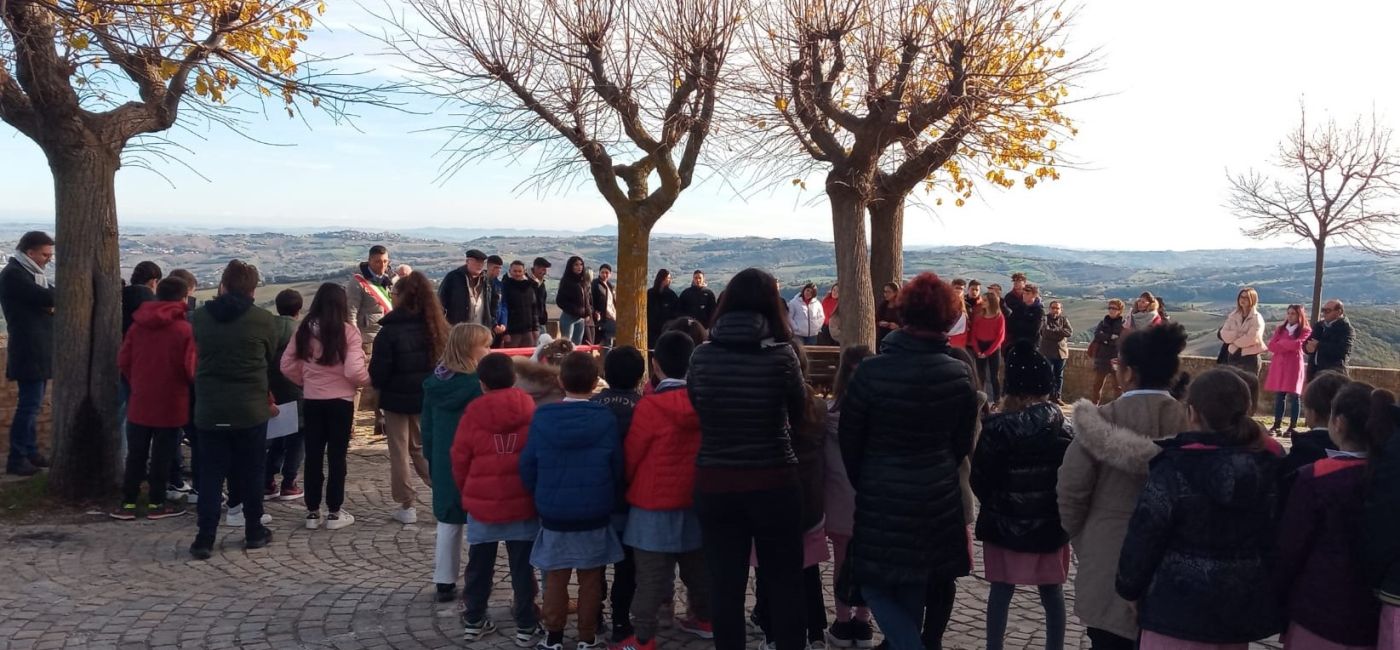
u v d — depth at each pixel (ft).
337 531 23.34
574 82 36.94
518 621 16.29
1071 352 55.06
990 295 44.47
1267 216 72.74
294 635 16.67
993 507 14.19
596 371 15.81
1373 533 10.34
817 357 39.09
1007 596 14.39
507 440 16.03
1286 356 42.01
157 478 24.13
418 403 23.36
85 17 21.88
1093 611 12.31
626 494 15.43
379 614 17.79
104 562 20.67
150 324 23.43
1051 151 39.29
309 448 23.22
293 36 28.04
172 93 26.17
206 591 18.98
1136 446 11.61
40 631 16.70
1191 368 51.80
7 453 31.30
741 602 13.66
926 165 39.09
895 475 13.10
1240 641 10.48
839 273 39.55
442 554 18.34
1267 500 10.52
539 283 44.52
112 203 25.49
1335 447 11.84
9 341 27.84
